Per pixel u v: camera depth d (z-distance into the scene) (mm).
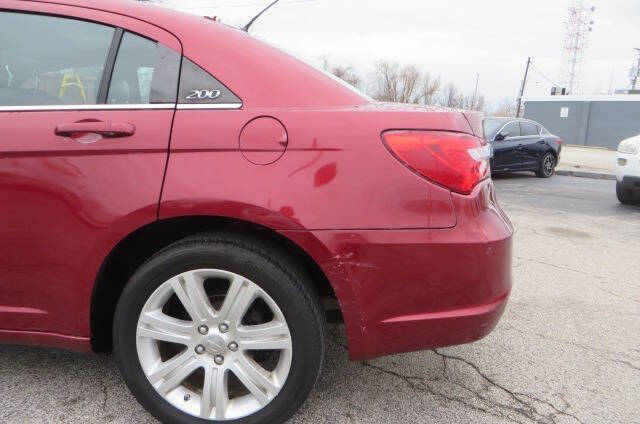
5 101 2045
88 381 2424
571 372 2736
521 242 5688
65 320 2053
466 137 2008
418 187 1905
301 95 2012
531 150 12586
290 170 1881
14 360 2586
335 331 3051
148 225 1951
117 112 1966
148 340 2023
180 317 2143
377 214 1883
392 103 2260
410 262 1901
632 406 2434
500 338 3125
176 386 2049
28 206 1956
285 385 1963
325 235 1865
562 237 6004
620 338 3186
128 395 2330
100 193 1917
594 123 38875
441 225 1913
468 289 1968
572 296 3932
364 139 1904
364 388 2492
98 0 2133
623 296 3965
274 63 2064
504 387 2564
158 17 2090
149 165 1907
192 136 1911
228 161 1892
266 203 1852
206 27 2096
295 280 1911
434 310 1966
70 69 2068
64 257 1974
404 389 2500
